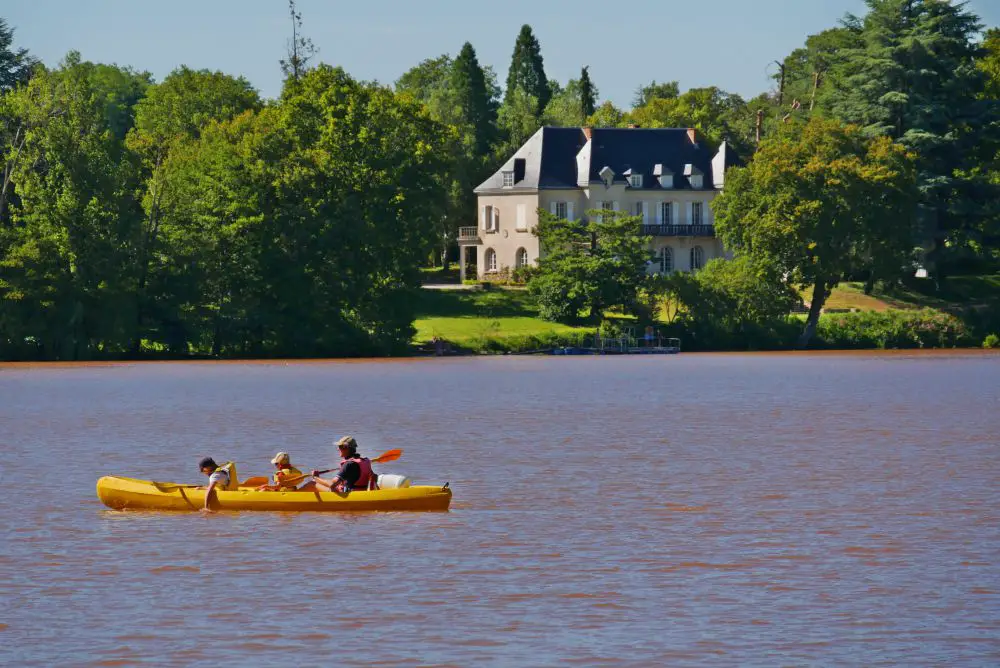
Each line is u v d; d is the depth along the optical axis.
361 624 40.72
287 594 44.38
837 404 121.00
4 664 36.88
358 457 60.56
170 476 73.06
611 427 99.12
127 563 49.00
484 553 50.66
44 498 63.75
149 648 38.25
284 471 60.53
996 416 107.81
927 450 83.75
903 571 47.28
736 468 74.75
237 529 55.22
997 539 53.06
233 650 38.06
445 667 36.47
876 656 37.19
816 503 62.28
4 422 103.44
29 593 44.50
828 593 44.16
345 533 54.44
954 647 37.97
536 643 38.66
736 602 43.09
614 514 59.19
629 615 41.56
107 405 120.06
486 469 74.50
